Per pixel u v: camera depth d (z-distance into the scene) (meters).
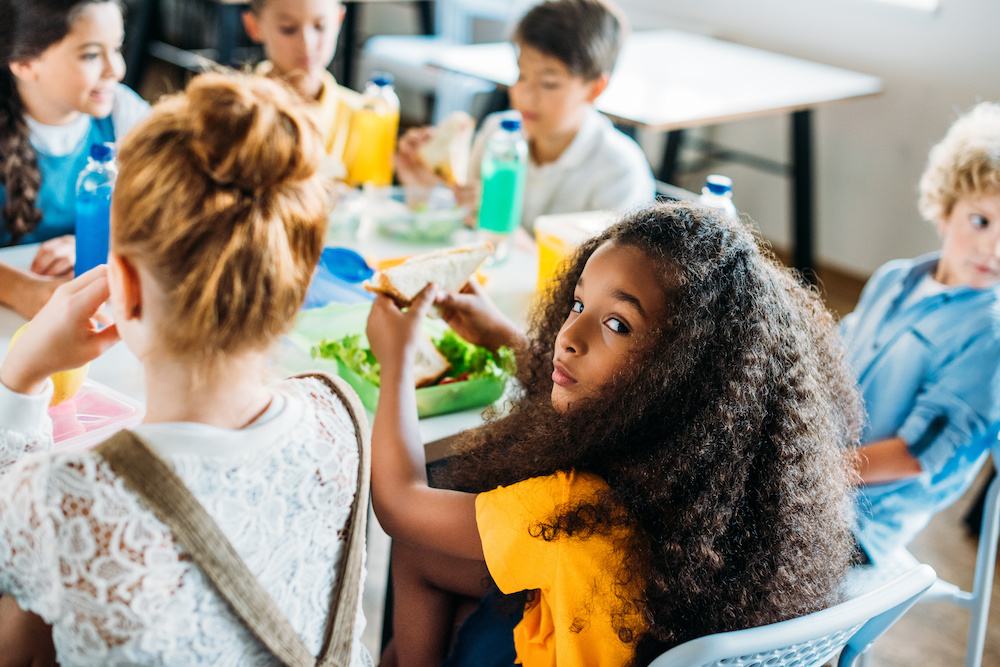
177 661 0.65
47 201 1.58
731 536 0.85
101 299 0.78
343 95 2.03
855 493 1.03
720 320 0.85
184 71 4.23
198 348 0.65
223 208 0.62
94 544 0.60
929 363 1.32
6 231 1.57
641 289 0.85
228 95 0.62
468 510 0.89
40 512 0.60
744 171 3.93
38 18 1.33
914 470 1.27
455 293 1.17
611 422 0.85
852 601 0.84
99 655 0.62
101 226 1.23
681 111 2.53
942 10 3.19
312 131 0.66
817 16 3.56
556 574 0.83
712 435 0.83
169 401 0.68
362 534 0.82
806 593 0.87
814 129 3.64
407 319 1.06
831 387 1.02
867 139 3.49
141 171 0.61
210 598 0.66
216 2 3.60
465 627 1.00
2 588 0.66
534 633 0.90
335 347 1.14
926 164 3.35
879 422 1.38
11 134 1.48
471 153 2.15
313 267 0.71
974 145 1.31
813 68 3.30
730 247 0.87
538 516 0.84
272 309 0.66
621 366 0.86
